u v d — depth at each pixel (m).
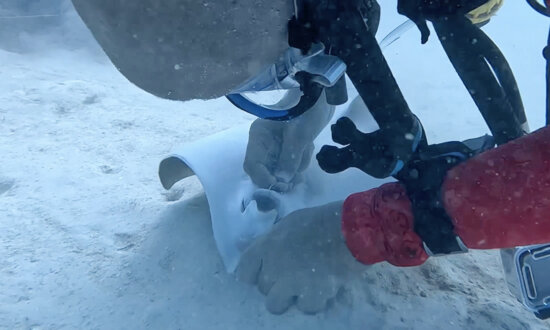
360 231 1.41
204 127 3.21
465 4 1.21
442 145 1.31
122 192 2.24
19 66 4.38
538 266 1.37
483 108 1.34
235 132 2.19
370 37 0.98
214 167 1.95
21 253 1.80
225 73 1.00
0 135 2.79
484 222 1.16
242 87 1.16
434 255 1.32
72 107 3.31
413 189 1.26
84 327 1.48
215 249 1.81
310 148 2.10
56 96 3.43
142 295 1.62
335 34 0.97
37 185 2.26
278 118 1.28
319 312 1.53
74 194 2.21
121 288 1.64
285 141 1.99
